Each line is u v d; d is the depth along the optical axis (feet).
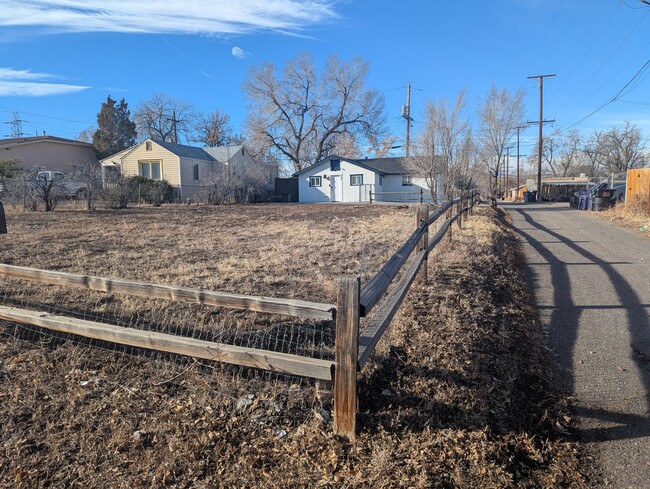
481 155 129.59
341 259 25.25
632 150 188.85
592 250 31.35
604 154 201.77
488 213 56.49
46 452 9.28
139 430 9.83
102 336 11.84
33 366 12.14
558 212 68.03
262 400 10.68
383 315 11.84
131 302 16.10
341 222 48.75
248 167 115.96
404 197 120.37
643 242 34.63
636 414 10.91
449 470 8.88
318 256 26.18
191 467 8.91
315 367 9.55
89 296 16.72
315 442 9.44
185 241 32.60
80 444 9.48
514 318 16.93
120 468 8.91
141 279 19.95
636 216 50.21
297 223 47.88
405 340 13.61
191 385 11.28
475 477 8.75
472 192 58.18
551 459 9.52
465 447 9.45
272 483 8.56
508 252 29.50
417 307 16.39
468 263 22.99
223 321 14.44
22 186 58.18
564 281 22.70
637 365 13.28
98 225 42.68
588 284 21.98
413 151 91.25
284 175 191.52
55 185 59.82
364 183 117.39
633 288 20.99
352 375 9.27
